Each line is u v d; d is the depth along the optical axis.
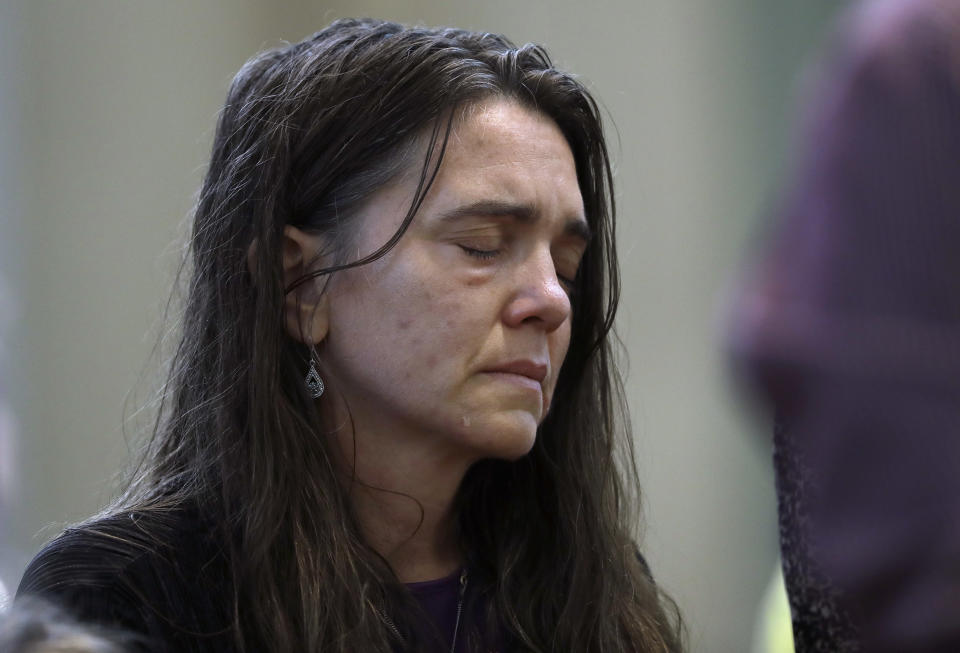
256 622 5.99
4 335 13.39
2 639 4.10
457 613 6.68
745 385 2.55
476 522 7.04
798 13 17.20
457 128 6.19
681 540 17.69
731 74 17.52
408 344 6.11
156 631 5.76
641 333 18.02
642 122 18.09
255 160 6.50
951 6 2.49
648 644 7.18
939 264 2.38
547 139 6.40
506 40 6.87
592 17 18.44
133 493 6.85
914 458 2.32
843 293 2.43
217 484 6.37
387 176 6.16
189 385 6.75
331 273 6.26
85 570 5.81
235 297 6.52
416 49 6.36
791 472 3.65
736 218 17.61
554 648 6.89
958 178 2.40
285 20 18.92
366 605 6.14
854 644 3.54
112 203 17.98
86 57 18.03
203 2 18.56
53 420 17.19
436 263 6.10
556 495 7.13
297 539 6.13
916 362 2.35
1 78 17.72
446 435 6.18
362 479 6.46
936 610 2.31
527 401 6.19
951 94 2.44
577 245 6.66
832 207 2.48
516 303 6.14
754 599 17.50
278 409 6.28
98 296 17.78
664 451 17.83
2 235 17.55
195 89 18.45
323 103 6.32
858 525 2.38
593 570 7.07
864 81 2.53
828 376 2.41
